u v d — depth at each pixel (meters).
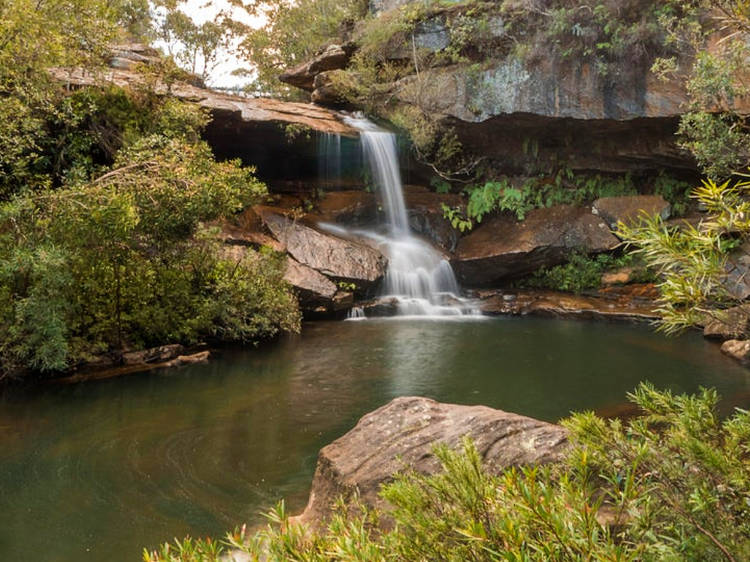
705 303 1.24
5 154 9.27
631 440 1.40
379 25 17.70
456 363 9.49
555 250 15.98
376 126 18.22
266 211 15.00
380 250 15.86
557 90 15.09
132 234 8.98
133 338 9.36
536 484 1.17
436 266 15.98
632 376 8.73
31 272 7.87
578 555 1.10
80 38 11.77
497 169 18.58
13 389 7.50
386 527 3.03
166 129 12.71
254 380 8.23
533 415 6.92
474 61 16.84
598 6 14.01
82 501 4.53
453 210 17.67
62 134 11.58
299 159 17.58
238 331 10.66
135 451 5.58
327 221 16.67
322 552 1.22
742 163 10.34
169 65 13.64
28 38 9.83
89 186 8.61
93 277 8.80
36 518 4.25
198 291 10.46
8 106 9.16
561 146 17.53
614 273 15.57
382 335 11.68
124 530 4.07
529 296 15.41
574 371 9.02
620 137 16.33
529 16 15.59
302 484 4.88
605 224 16.23
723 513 1.25
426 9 17.28
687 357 9.97
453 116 16.36
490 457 3.26
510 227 17.11
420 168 18.80
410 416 3.85
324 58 19.88
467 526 1.14
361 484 3.38
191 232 9.66
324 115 17.73
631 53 14.19
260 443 5.84
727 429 1.35
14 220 7.84
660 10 13.64
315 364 9.26
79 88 12.35
